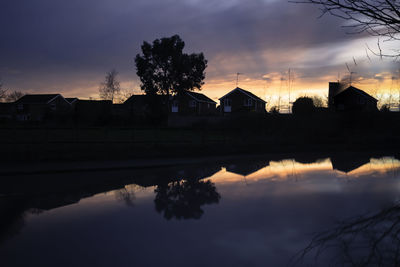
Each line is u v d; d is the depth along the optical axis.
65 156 11.02
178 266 2.42
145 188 6.04
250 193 5.27
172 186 6.17
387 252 2.59
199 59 38.03
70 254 2.69
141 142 13.47
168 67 37.88
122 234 3.25
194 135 21.08
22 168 9.09
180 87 38.25
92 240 3.08
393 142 18.56
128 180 7.17
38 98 53.44
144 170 9.03
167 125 30.62
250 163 10.41
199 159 11.82
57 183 6.90
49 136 18.20
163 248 2.83
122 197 5.22
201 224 3.55
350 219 3.66
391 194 5.05
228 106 42.06
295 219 3.69
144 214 4.05
